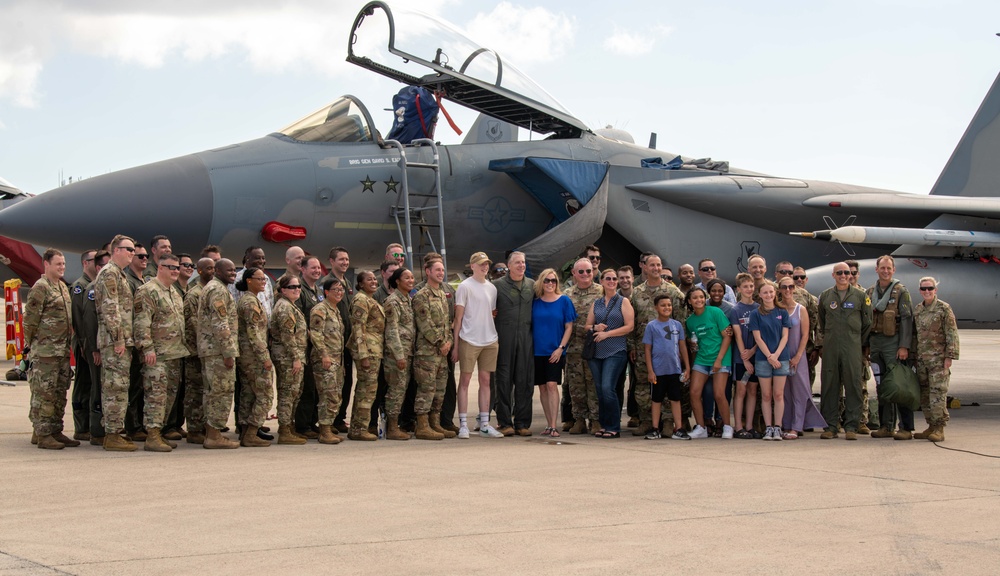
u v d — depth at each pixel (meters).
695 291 9.48
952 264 13.04
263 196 11.82
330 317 8.85
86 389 8.72
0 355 19.95
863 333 9.70
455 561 4.57
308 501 5.95
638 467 7.46
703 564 4.55
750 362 9.49
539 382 9.57
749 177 14.70
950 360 9.29
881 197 13.46
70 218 11.03
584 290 9.87
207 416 8.34
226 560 4.54
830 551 4.82
